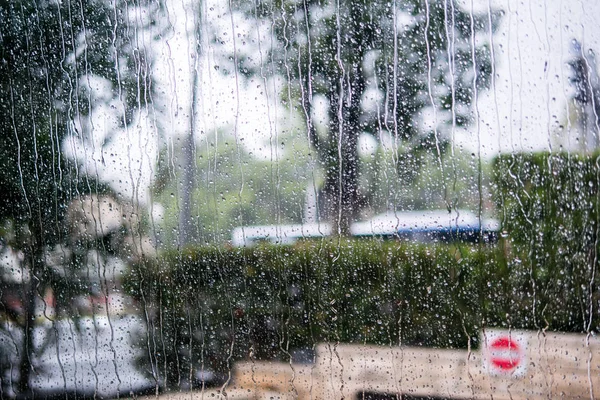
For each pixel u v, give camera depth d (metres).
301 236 1.72
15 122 1.88
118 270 1.81
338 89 1.72
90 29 1.86
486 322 1.56
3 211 1.87
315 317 1.68
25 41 1.89
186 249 1.78
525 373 1.51
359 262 1.67
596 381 1.47
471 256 1.59
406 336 1.61
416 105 1.65
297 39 1.75
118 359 1.78
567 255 1.54
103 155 1.84
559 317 1.52
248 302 1.72
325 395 1.63
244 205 1.77
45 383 1.81
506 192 1.58
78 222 1.84
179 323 1.75
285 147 1.75
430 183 1.64
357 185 1.69
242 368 1.70
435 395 1.56
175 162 1.81
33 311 1.83
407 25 1.66
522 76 1.57
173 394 1.72
